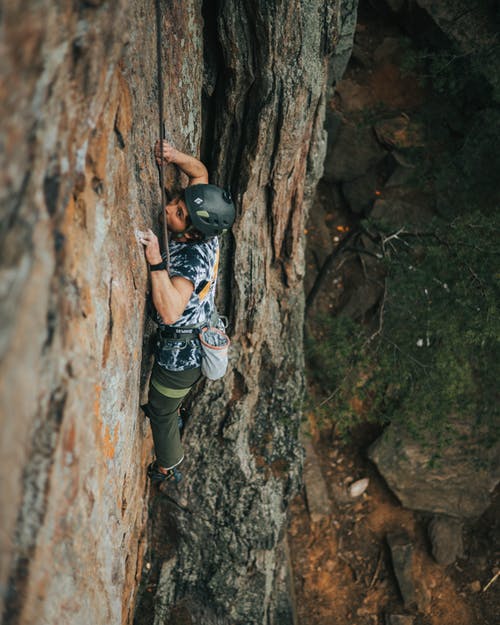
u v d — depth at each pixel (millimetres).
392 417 7332
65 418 2805
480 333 6488
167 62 4145
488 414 7699
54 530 2916
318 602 7980
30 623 2859
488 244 6652
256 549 6688
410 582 7957
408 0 8398
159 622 6570
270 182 5441
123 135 3430
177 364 4078
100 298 3244
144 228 3852
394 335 7344
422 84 8016
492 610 7945
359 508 8445
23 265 2150
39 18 2084
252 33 4703
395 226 8406
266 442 6621
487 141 7633
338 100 8734
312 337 8273
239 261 5641
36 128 2242
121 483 4043
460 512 8148
